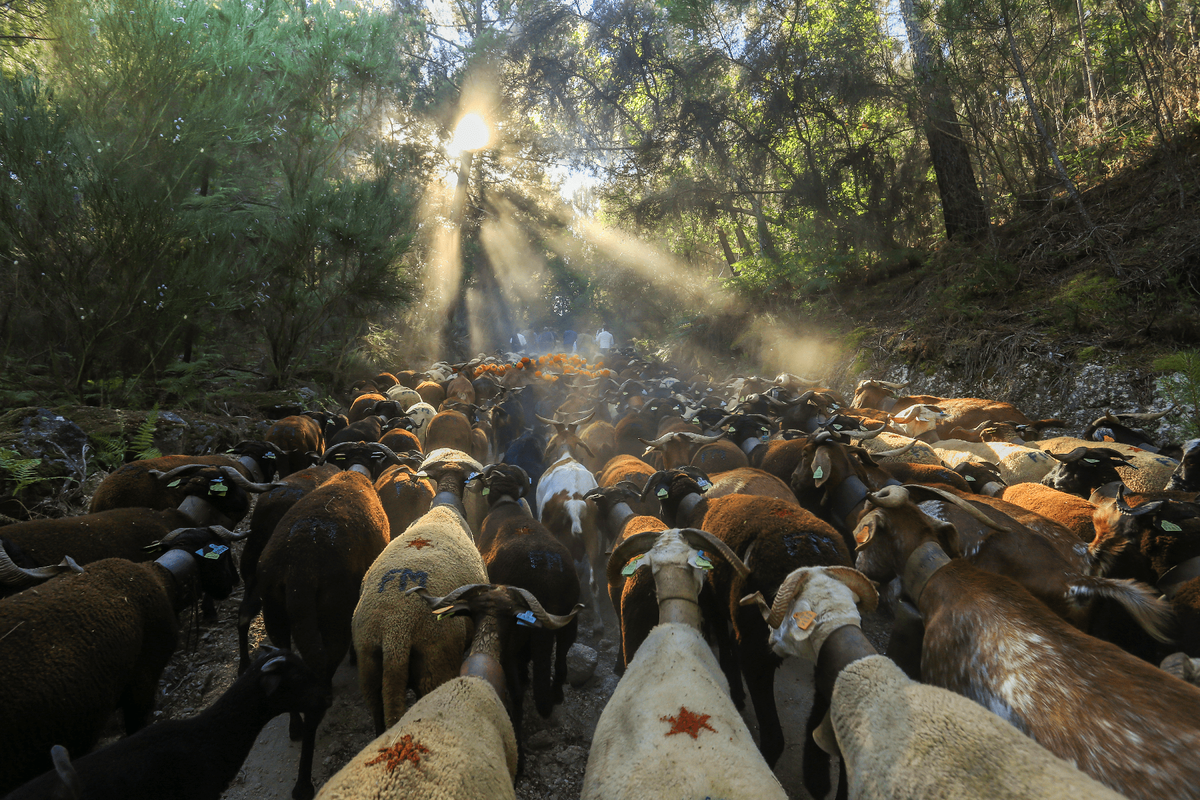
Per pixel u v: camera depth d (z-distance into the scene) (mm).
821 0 16500
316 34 11828
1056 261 11633
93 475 6453
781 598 2859
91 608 3182
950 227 14820
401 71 19484
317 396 11547
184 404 8773
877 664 2455
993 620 2703
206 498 4793
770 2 16297
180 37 8805
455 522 4586
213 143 9250
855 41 15484
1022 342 10094
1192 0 11734
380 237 11305
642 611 3941
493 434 10508
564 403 11938
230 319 11555
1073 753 2201
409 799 2094
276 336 11242
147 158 8531
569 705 4559
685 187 17688
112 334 8211
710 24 17031
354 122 13320
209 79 9477
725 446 7320
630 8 18484
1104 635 3457
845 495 5309
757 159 17141
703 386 14609
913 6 13016
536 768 3955
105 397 8219
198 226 8695
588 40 20609
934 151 14742
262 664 3156
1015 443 7141
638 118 21016
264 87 10852
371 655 3520
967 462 6051
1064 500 4816
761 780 2193
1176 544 3805
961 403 8461
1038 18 12484
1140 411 8188
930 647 2922
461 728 2475
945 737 2084
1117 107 12766
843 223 15594
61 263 7812
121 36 8531
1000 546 3922
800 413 8945
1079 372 9117
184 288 8539
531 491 7250
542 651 4137
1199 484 4902
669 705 2568
